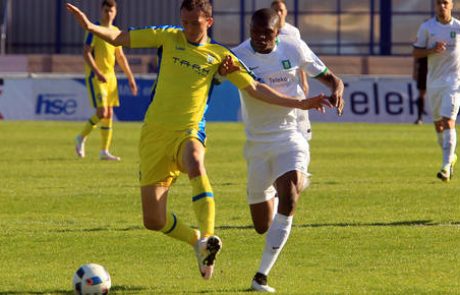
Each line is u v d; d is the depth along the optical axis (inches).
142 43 679.7
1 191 1167.6
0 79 2711.6
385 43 4003.4
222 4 4055.1
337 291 640.4
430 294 630.5
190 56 675.4
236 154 1711.4
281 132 693.9
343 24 4035.4
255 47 713.6
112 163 1536.7
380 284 663.1
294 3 4065.0
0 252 780.6
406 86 2667.3
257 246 808.3
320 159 1627.7
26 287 652.7
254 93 673.0
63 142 1982.0
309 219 949.8
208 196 635.5
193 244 676.1
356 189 1190.9
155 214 667.4
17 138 2079.2
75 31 4092.0
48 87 2699.3
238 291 640.4
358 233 863.7
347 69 3440.0
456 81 1203.2
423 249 790.5
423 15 3973.9
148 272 708.7
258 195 726.5
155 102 673.6
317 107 670.5
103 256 767.7
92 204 1063.0
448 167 1183.6
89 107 2694.4
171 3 4072.3
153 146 669.3
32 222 936.9
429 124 2628.0
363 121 2694.4
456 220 940.0
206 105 680.4
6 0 3996.1
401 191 1170.6
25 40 4097.0
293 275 695.7
